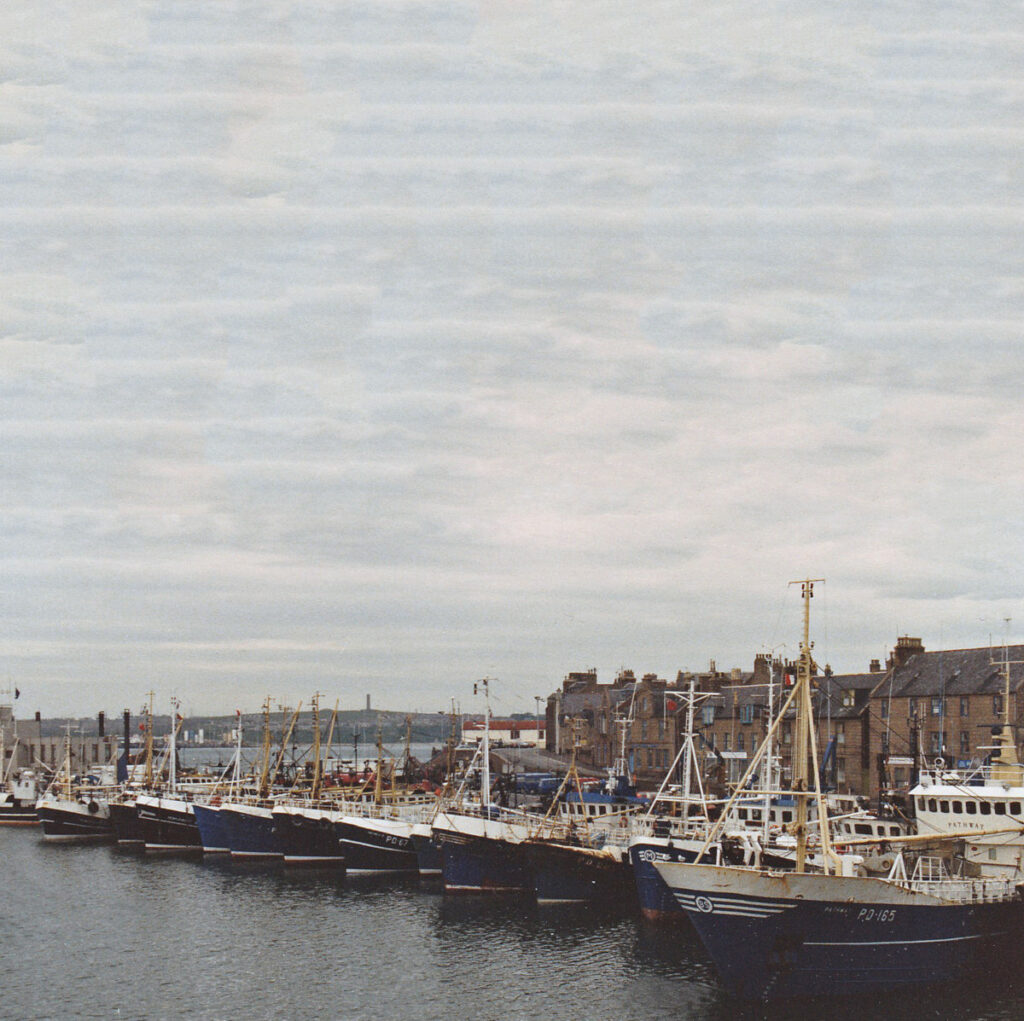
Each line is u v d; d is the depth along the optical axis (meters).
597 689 197.00
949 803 78.50
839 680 143.00
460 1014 65.50
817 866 75.56
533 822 98.19
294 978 73.00
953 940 69.62
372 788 157.38
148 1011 67.00
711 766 130.75
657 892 83.50
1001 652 127.62
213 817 129.38
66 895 101.44
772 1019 64.00
